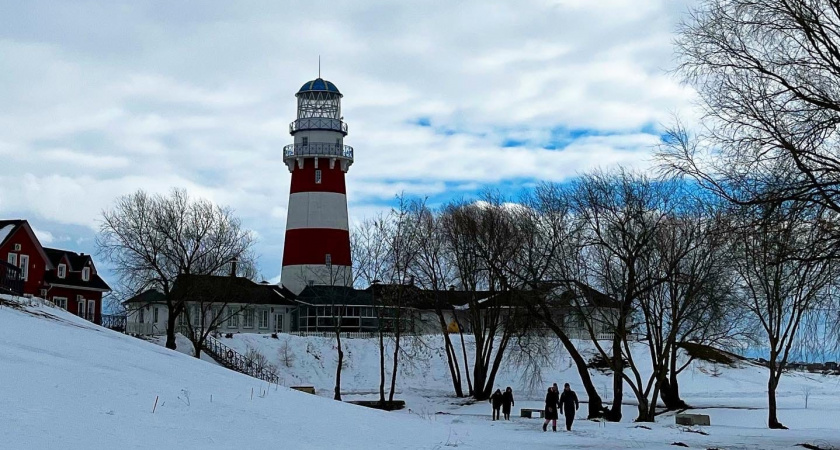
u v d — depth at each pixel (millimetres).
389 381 69938
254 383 29266
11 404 15297
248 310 82562
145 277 63062
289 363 70875
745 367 73875
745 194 20766
